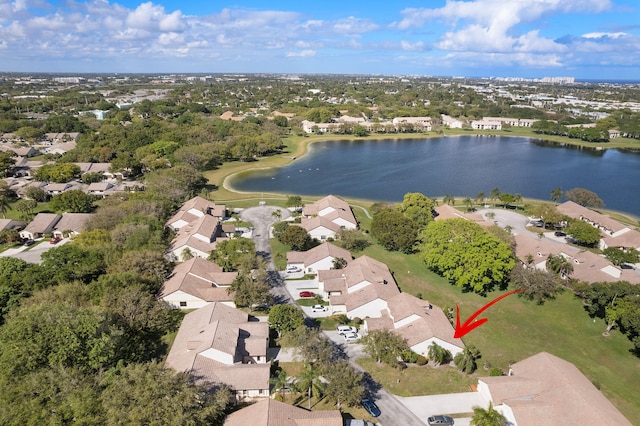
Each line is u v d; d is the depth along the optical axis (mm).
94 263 82375
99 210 113188
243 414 50000
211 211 125875
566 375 54469
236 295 76500
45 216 118625
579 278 90125
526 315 80000
